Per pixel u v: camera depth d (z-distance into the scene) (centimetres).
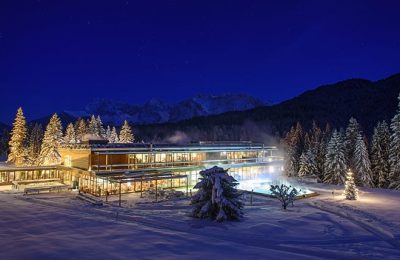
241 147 5512
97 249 1656
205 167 4878
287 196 3186
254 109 19988
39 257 1509
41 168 4756
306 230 2294
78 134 8912
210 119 19688
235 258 1576
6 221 2356
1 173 4466
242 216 2611
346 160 5772
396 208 3191
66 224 2269
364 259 1636
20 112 7075
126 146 4475
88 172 3941
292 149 7188
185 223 2417
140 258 1531
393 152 5219
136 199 3547
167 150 4547
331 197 4056
